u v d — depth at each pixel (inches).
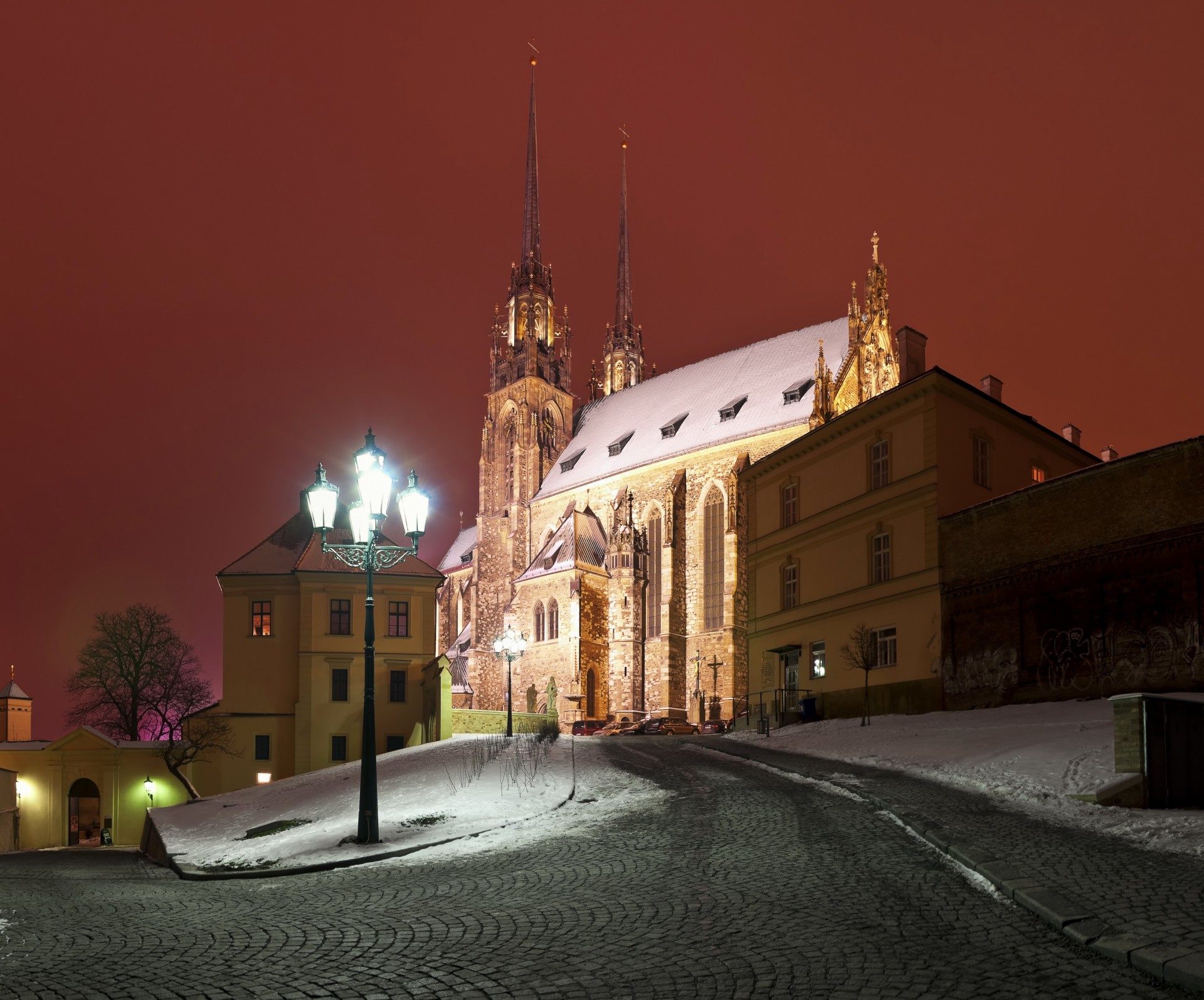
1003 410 1742.1
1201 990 319.9
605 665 3169.3
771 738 1569.9
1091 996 323.9
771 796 856.9
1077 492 1393.9
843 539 1809.8
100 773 2252.7
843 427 1824.6
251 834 1020.5
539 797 981.8
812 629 1871.3
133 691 2893.7
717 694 2910.9
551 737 1722.4
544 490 3782.0
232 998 350.0
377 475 856.3
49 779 2255.2
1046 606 1412.4
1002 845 565.3
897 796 800.3
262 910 516.4
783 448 1993.1
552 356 4202.8
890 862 548.7
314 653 2166.6
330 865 718.5
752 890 496.4
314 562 2223.2
